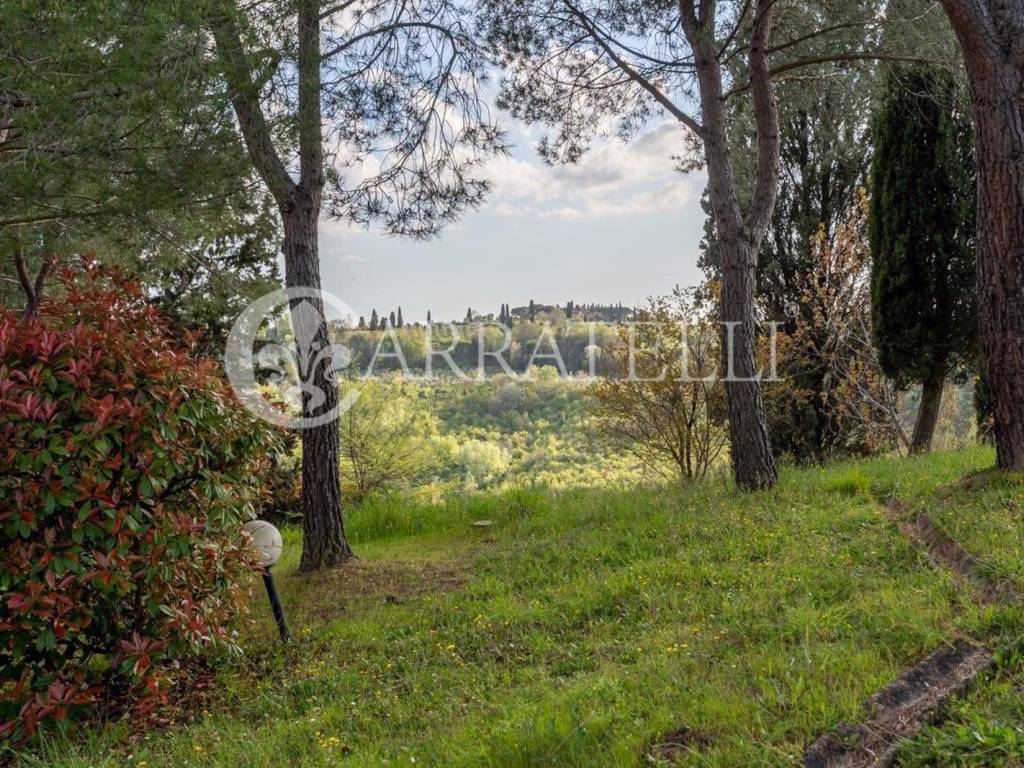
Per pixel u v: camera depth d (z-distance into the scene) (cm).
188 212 789
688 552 704
